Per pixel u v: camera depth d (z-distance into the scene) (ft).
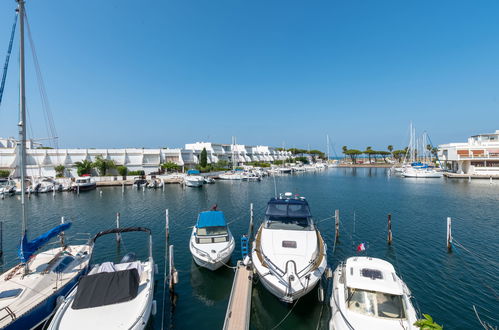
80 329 25.70
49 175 189.57
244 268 43.93
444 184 170.71
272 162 355.97
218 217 53.47
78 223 81.61
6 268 49.70
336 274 36.73
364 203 109.09
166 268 49.32
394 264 49.39
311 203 109.81
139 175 195.31
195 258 47.01
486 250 55.42
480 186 158.20
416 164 255.91
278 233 42.16
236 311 32.81
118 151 214.28
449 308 36.06
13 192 138.92
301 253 37.27
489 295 39.01
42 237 38.75
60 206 108.06
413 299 38.06
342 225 76.07
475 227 71.92
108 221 83.51
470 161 203.82
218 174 219.82
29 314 28.30
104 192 147.84
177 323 33.94
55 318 26.68
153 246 60.23
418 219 81.46
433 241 61.31
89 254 42.09
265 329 32.94
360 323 26.21
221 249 46.19
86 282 30.12
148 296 31.14
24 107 39.55
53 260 37.55
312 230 43.45
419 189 150.00
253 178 202.39
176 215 90.38
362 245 46.50
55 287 32.94
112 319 27.14
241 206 105.19
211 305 37.96
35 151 192.95
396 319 26.20
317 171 313.73
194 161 248.73
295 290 32.19
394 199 117.91
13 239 66.69
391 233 63.82
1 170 177.27
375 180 204.95
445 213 89.30
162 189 157.79
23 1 39.70
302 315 35.35
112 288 30.12
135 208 102.53
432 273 45.70
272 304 37.52
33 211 99.04
